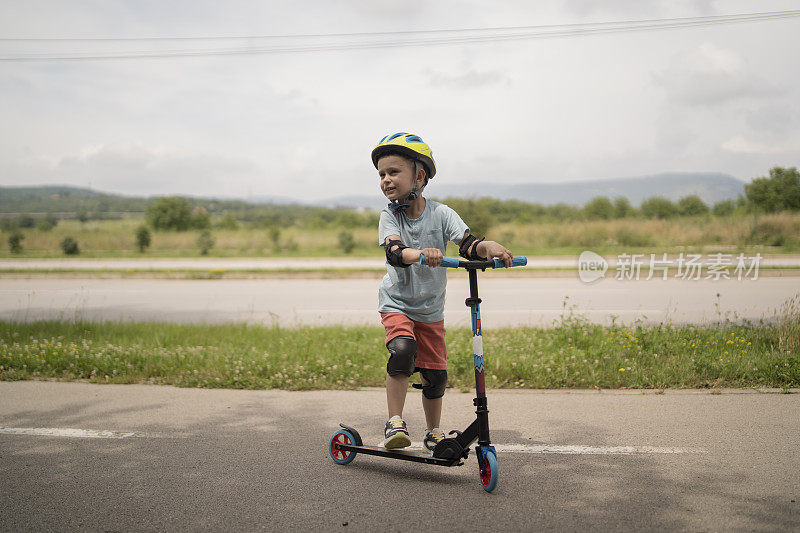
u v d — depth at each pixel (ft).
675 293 40.29
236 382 17.21
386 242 10.20
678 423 13.06
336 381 17.40
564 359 18.04
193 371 18.07
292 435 12.67
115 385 17.37
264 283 51.78
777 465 10.48
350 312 34.53
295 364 18.48
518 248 78.18
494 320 29.89
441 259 9.34
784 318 21.43
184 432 12.90
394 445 10.11
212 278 56.80
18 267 66.90
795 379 16.14
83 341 21.29
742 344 19.25
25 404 15.28
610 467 10.52
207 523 8.50
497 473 9.27
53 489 9.78
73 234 102.83
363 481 10.09
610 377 16.76
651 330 21.43
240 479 10.19
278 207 274.16
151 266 67.46
